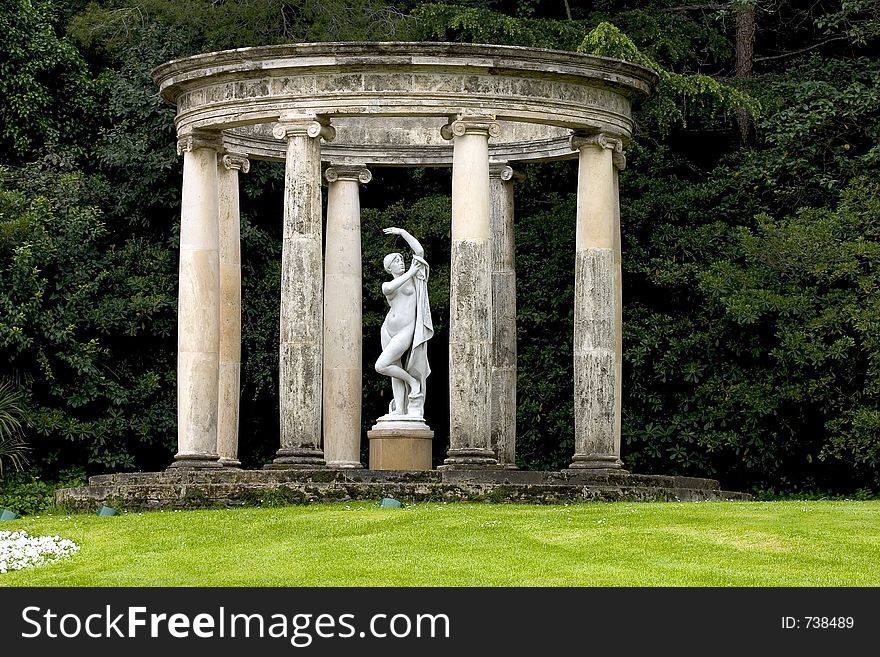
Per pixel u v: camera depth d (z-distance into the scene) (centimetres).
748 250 4425
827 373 4272
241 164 3644
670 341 4509
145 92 4834
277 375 4894
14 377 4519
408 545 2495
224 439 3588
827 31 4819
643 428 4581
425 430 3428
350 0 5081
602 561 2373
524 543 2498
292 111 3262
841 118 4806
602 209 3397
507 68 3253
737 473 4575
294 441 3231
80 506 3136
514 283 3797
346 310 3750
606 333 3378
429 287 4747
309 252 3250
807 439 4441
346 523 2681
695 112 4856
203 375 3369
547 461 4725
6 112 4875
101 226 4697
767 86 5012
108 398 4678
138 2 4991
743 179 4797
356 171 3797
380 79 3241
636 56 4500
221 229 3609
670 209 4734
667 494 3225
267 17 5047
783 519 2697
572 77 3319
